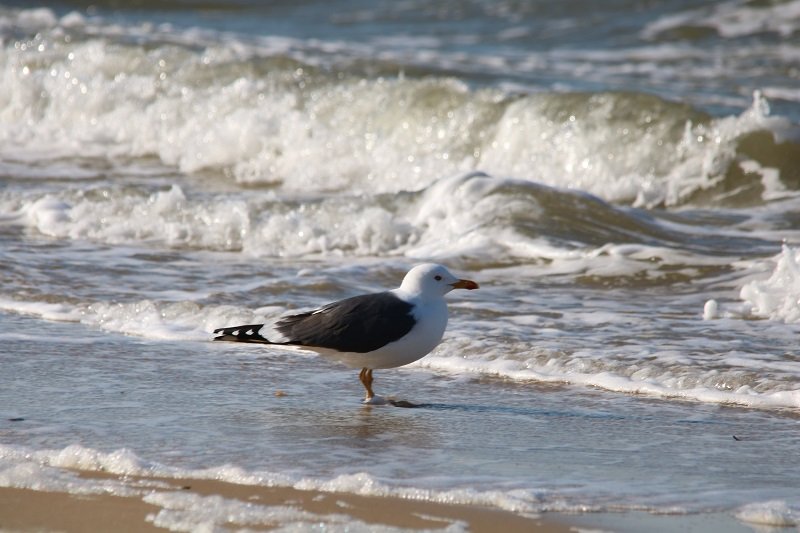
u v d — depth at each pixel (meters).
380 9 51.38
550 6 47.09
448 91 25.84
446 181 20.06
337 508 7.95
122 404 10.56
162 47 30.78
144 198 20.77
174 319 13.95
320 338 10.34
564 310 14.46
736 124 22.77
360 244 18.56
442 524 7.64
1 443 9.32
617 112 23.75
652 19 43.19
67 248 18.14
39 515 7.87
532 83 30.23
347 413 10.45
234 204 20.03
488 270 16.94
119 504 8.05
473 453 9.25
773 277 14.91
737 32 40.53
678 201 22.14
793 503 8.09
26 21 37.25
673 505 8.06
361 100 26.53
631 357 12.17
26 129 29.69
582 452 9.31
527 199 19.30
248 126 26.41
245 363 12.28
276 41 37.03
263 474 8.58
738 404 10.87
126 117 29.06
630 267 16.66
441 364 12.24
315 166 25.38
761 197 21.56
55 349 12.60
